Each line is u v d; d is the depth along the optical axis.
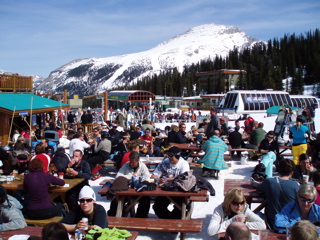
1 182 6.41
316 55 134.00
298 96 55.19
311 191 4.32
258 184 5.98
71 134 15.09
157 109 67.75
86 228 4.22
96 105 140.88
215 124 12.51
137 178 6.04
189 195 5.56
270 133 10.15
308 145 10.09
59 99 28.17
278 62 139.88
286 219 4.50
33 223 5.19
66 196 6.54
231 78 129.50
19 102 16.92
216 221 4.63
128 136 9.91
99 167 9.49
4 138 14.96
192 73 157.25
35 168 5.43
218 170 9.38
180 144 12.16
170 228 4.87
